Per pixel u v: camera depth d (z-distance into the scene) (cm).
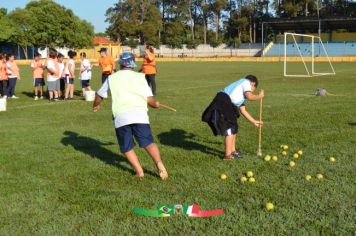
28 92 2105
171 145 884
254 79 766
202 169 701
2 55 1805
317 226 474
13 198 576
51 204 553
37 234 467
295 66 4775
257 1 9925
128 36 9712
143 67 1777
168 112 1333
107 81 656
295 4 9269
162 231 468
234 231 462
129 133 647
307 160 748
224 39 9538
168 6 10644
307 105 1470
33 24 7606
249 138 938
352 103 1506
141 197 572
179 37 9300
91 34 8381
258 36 10000
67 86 1745
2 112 1392
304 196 566
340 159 749
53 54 1703
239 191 590
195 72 3759
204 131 1027
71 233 468
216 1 10006
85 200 563
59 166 729
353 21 6975
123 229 475
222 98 753
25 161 762
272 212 514
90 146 880
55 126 1119
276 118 1198
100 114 1327
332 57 6094
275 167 707
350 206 530
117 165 734
